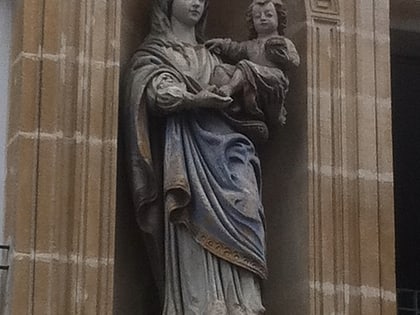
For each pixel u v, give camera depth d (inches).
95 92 434.0
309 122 453.4
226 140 440.1
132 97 438.6
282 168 460.1
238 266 430.0
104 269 421.4
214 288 425.7
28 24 435.2
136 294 444.1
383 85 464.1
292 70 461.7
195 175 433.4
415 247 508.4
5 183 436.1
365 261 446.0
